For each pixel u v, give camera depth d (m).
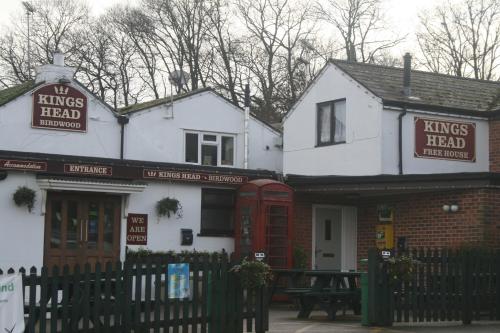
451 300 14.55
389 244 20.52
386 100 21.39
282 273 17.70
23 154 17.34
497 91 24.86
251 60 48.06
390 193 20.28
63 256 18.00
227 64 48.25
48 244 17.81
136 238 19.03
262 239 19.42
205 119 28.31
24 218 17.47
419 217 19.59
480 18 46.25
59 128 24.75
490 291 14.98
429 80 24.39
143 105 28.44
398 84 23.17
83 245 18.31
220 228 20.47
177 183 19.80
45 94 24.58
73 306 11.09
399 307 14.17
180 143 27.66
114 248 18.75
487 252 15.06
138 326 11.70
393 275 13.99
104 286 11.45
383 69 24.12
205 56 48.66
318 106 23.91
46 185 17.50
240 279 12.63
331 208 21.72
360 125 22.11
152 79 49.25
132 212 19.05
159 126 27.19
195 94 28.19
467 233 18.09
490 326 14.09
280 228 19.81
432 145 21.97
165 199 19.42
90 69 48.41
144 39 49.25
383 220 20.83
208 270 12.48
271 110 46.62
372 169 21.52
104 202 18.75
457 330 13.48
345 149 22.56
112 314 11.55
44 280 10.88
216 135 28.48
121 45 49.34
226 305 12.58
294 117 24.73
